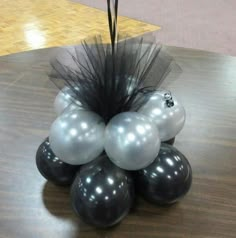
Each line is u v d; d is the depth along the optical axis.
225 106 0.71
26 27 2.26
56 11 2.57
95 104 0.44
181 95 0.74
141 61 0.46
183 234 0.46
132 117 0.42
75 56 0.53
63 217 0.48
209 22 2.38
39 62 0.83
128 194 0.43
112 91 0.43
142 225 0.47
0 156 0.57
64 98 0.48
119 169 0.44
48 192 0.51
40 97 0.72
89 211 0.42
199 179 0.54
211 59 0.88
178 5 2.65
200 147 0.60
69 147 0.42
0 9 2.57
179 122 0.48
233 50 2.03
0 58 0.85
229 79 0.81
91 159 0.44
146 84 0.45
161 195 0.45
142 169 0.45
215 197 0.51
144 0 2.72
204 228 0.46
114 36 0.42
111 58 0.43
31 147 0.59
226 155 0.59
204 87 0.77
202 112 0.69
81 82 0.44
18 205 0.49
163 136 0.48
